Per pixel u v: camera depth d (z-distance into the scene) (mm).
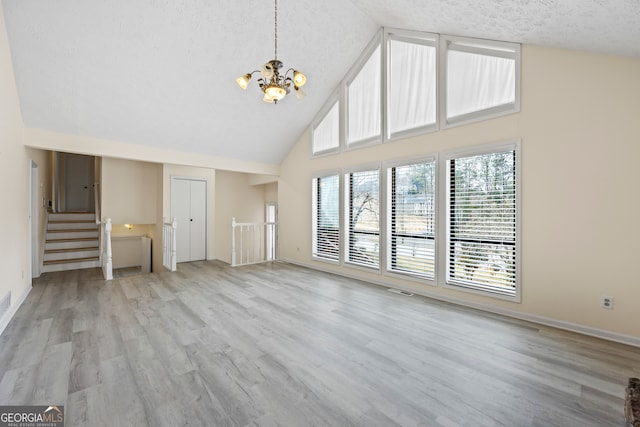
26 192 4141
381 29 4613
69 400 1857
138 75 3947
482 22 3154
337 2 4043
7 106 3189
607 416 1747
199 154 5734
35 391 1941
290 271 5766
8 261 3193
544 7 2430
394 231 4605
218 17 3693
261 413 1765
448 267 3916
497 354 2486
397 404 1854
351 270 5242
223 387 2012
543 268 3127
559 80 3008
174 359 2375
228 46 4027
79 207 8773
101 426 1642
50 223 6840
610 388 2018
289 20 4039
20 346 2574
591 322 2850
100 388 1983
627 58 2650
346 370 2234
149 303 3770
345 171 5316
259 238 9055
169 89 4270
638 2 1920
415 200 4309
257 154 6359
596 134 2803
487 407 1826
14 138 3496
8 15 3023
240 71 4379
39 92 3725
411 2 3459
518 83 3266
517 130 3291
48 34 3252
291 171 6625
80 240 6691
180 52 3875
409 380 2109
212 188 7301
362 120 5090
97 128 4449
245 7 3711
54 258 6094
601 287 2791
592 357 2432
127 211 6699
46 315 3326
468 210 3734
